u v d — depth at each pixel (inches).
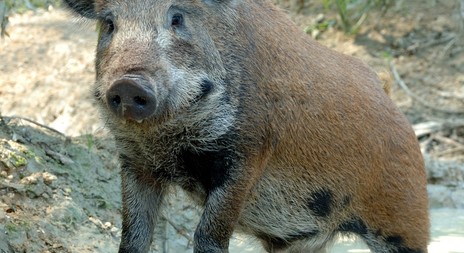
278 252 429.4
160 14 353.1
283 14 412.8
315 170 406.0
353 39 780.6
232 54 375.6
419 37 780.0
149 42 344.8
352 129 411.5
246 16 385.4
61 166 497.4
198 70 361.7
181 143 378.6
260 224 412.8
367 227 428.5
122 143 383.9
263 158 387.2
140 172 391.5
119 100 324.2
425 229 439.2
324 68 410.9
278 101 389.1
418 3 817.5
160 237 489.1
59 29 755.4
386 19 801.6
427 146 672.4
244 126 376.8
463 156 658.2
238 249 499.5
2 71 705.0
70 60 714.8
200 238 376.5
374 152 418.9
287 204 407.5
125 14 352.8
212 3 371.6
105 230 468.1
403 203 428.5
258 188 401.1
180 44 355.6
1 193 439.2
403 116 439.2
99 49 364.2
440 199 608.7
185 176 387.9
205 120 372.8
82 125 639.8
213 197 378.3
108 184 510.3
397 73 741.9
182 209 512.4
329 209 416.5
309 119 399.5
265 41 389.4
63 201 461.4
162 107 349.7
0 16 519.2
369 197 421.7
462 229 543.5
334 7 818.2
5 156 460.4
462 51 761.6
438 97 719.1
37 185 454.3
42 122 648.4
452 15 796.0
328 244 430.6
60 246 425.4
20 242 406.3
